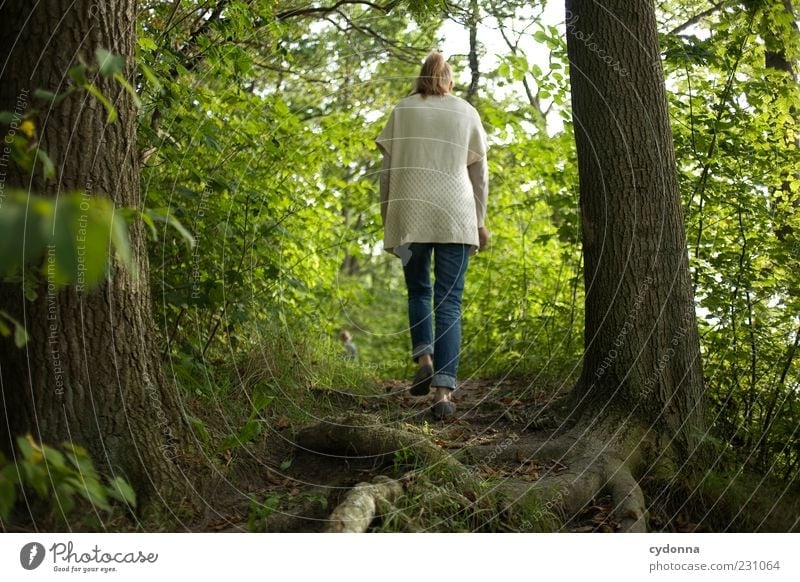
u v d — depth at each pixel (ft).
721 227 14.03
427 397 14.51
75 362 8.35
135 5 8.95
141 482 8.45
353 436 10.32
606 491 9.83
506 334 20.34
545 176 21.27
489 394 14.80
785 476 11.16
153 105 12.92
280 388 12.99
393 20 22.91
